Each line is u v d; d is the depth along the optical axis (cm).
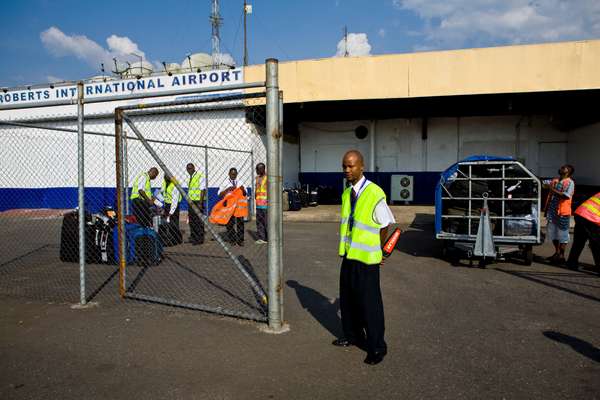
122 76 1806
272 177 419
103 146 1661
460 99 1496
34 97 1742
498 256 733
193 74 1555
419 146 1877
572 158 1669
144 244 726
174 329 433
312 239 1039
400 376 335
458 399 301
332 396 305
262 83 412
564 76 1333
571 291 584
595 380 329
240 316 460
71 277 654
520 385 321
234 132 1488
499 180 741
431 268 727
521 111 1695
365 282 354
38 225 1317
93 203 1672
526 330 436
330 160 1978
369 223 351
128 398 303
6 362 360
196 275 661
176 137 1545
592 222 677
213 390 313
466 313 491
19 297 546
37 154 1745
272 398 303
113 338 409
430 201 1862
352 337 388
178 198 930
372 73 1463
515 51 1363
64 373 340
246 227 1238
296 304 522
